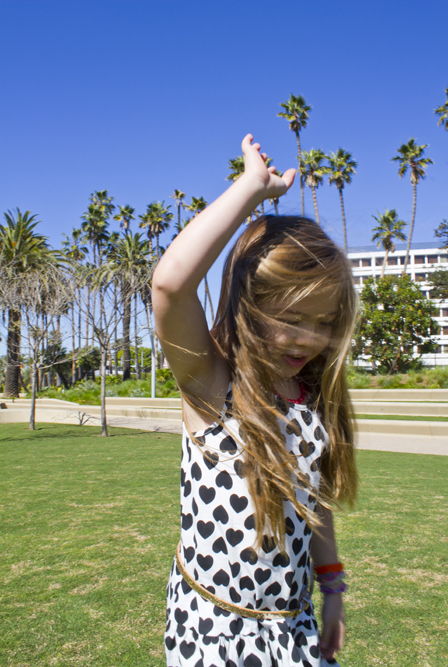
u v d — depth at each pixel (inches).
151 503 223.6
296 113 1422.2
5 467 327.9
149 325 579.2
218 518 43.1
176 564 47.1
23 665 94.7
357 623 112.0
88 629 108.9
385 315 1122.0
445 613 116.4
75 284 566.9
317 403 49.1
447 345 2787.9
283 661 42.2
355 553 156.9
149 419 749.9
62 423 717.3
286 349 43.5
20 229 1035.3
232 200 39.9
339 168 1449.3
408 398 812.0
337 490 51.7
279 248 42.1
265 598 43.1
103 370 552.7
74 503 224.2
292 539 44.4
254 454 41.7
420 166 1493.6
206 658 41.3
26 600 123.3
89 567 145.6
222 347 47.5
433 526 184.7
